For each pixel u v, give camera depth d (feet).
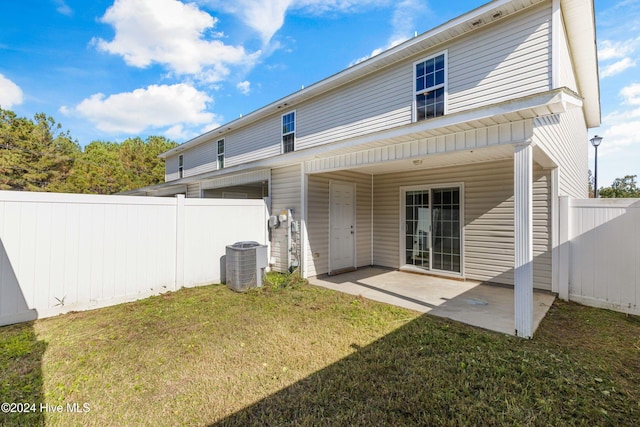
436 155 15.66
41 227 14.44
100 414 7.59
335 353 10.81
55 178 65.16
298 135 31.50
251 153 38.27
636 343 11.57
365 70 24.82
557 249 18.01
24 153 60.29
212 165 46.44
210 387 8.77
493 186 20.98
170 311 15.39
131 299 17.37
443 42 20.81
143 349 11.11
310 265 23.29
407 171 26.03
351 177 26.78
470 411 7.58
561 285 17.70
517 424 7.13
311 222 23.44
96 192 74.95
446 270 23.57
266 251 21.08
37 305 14.25
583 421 7.19
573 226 17.30
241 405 7.96
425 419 7.32
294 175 24.03
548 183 18.53
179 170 56.44
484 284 21.29
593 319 14.26
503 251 20.58
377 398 8.20
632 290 15.07
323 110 28.96
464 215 22.48
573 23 18.65
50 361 10.19
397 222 26.81
